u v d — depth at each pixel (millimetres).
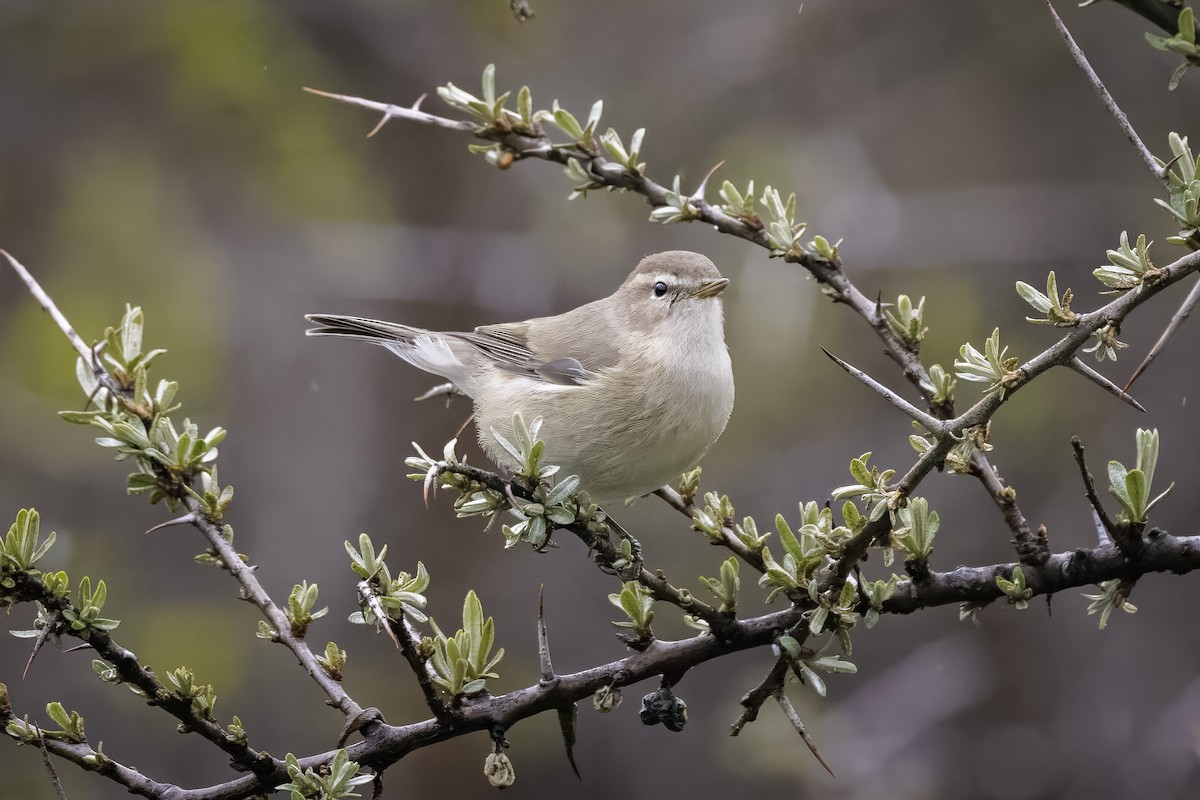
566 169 5871
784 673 4945
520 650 13938
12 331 14297
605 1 15992
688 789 12969
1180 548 4961
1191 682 11656
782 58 14906
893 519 4730
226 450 14742
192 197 15125
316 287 15070
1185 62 4594
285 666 13719
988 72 14438
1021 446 12945
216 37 14969
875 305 5734
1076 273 13523
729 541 5348
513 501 5117
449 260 15102
